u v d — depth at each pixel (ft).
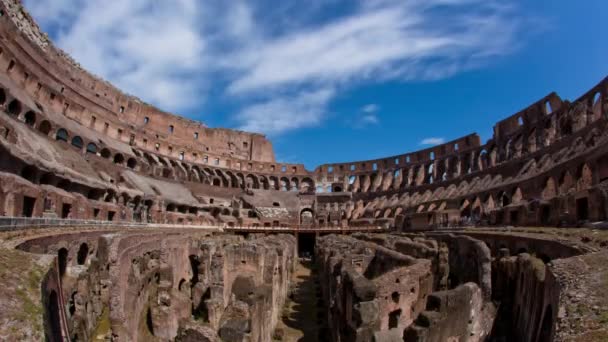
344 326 47.88
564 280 44.96
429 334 36.11
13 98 166.71
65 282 71.82
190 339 40.91
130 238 77.56
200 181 354.95
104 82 318.45
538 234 102.27
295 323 86.63
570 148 182.50
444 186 308.81
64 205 118.01
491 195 220.64
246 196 341.00
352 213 356.79
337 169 421.18
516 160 239.71
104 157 243.60
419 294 55.06
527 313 64.39
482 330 59.88
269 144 470.39
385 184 382.22
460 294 41.91
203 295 80.02
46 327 32.73
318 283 135.54
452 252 104.27
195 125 407.03
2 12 189.78
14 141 135.03
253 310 50.34
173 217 223.71
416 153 371.35
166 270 75.72
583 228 99.35
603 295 38.93
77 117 248.73
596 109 200.34
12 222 63.82
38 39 239.91
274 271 83.05
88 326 56.70
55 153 165.99
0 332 28.35
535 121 246.06
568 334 34.06
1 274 35.37
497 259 92.89
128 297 68.54
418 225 214.28
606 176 133.49
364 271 76.02
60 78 240.32
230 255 82.79
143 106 356.59
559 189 165.48
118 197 185.98
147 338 66.33
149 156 310.45
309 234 271.90
